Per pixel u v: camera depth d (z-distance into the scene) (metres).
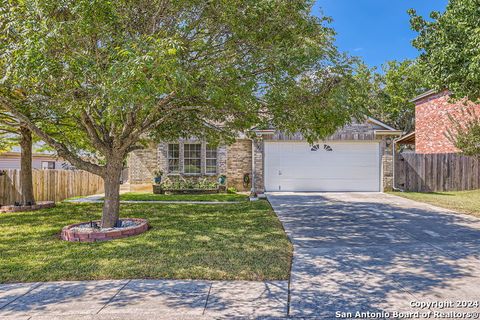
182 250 5.98
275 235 7.12
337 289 4.33
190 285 4.47
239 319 3.57
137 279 4.69
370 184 15.26
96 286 4.45
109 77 4.39
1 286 4.48
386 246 6.34
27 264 5.29
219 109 7.03
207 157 16.50
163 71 4.25
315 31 6.13
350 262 5.41
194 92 5.55
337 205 11.31
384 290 4.29
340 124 6.98
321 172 15.23
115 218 7.66
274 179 15.16
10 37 4.96
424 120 18.75
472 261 5.43
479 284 4.46
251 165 16.48
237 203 12.16
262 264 5.23
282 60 5.54
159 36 5.67
